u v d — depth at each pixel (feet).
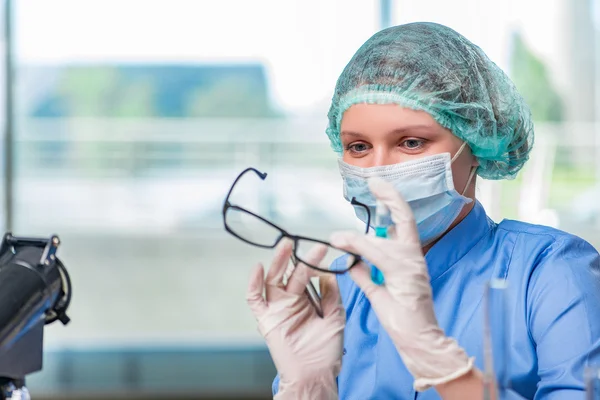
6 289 2.86
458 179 4.25
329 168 25.96
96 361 13.76
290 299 3.54
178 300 17.35
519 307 3.95
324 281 3.64
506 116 4.42
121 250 21.72
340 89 4.40
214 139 26.55
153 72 32.91
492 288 3.04
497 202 11.32
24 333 2.94
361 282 3.35
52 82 28.55
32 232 23.62
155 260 20.76
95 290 17.99
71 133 26.58
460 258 4.28
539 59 22.58
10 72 16.61
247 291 3.58
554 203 22.26
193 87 33.22
